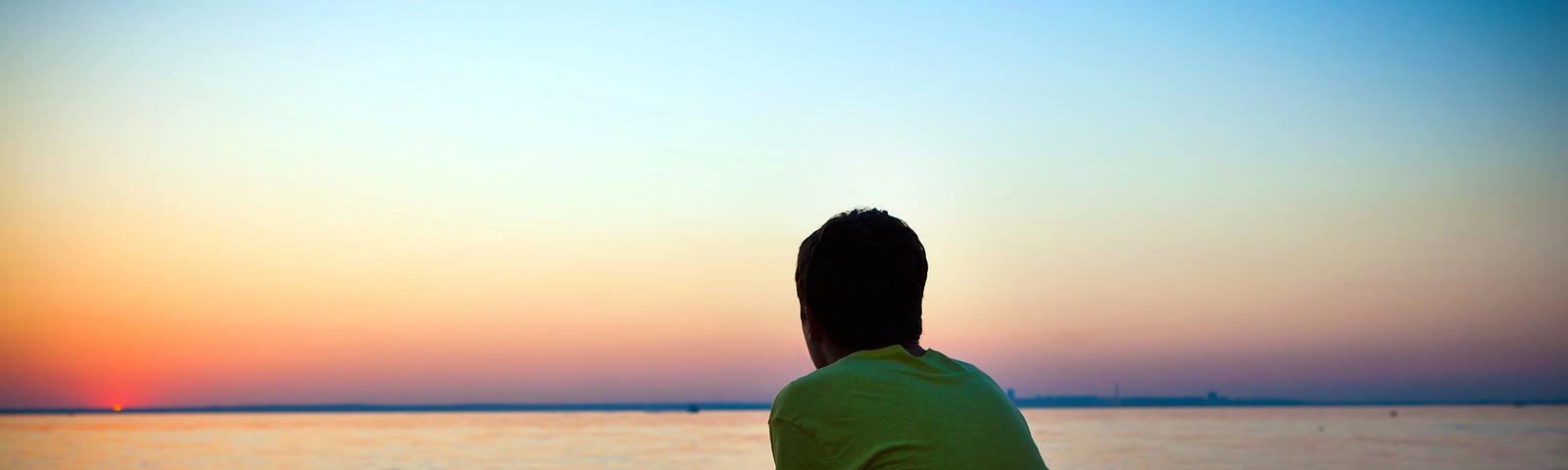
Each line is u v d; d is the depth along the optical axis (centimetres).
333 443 6938
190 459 4878
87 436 8456
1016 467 114
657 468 4212
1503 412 17012
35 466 4384
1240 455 4559
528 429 10706
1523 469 3481
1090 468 3831
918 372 118
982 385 122
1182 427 9569
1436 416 14162
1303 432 7825
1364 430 8150
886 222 129
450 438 7894
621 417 19950
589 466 4356
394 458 4975
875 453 110
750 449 5897
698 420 16600
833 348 129
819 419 115
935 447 110
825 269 126
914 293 127
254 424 13888
